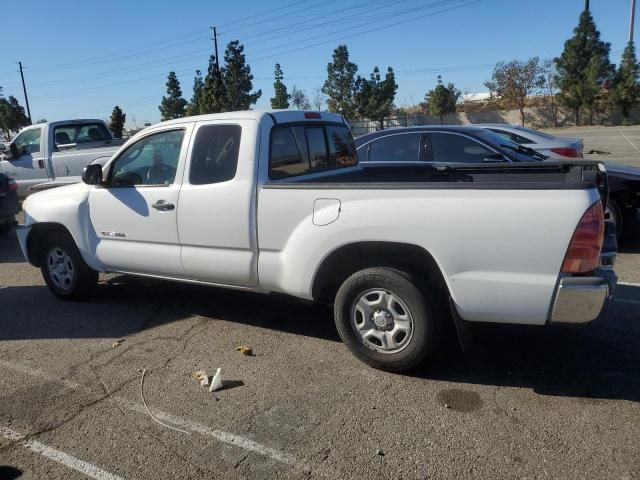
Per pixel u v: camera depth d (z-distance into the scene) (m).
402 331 3.99
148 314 5.64
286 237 4.30
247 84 49.88
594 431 3.30
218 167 4.66
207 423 3.57
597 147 25.67
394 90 54.06
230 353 4.62
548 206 3.42
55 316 5.70
